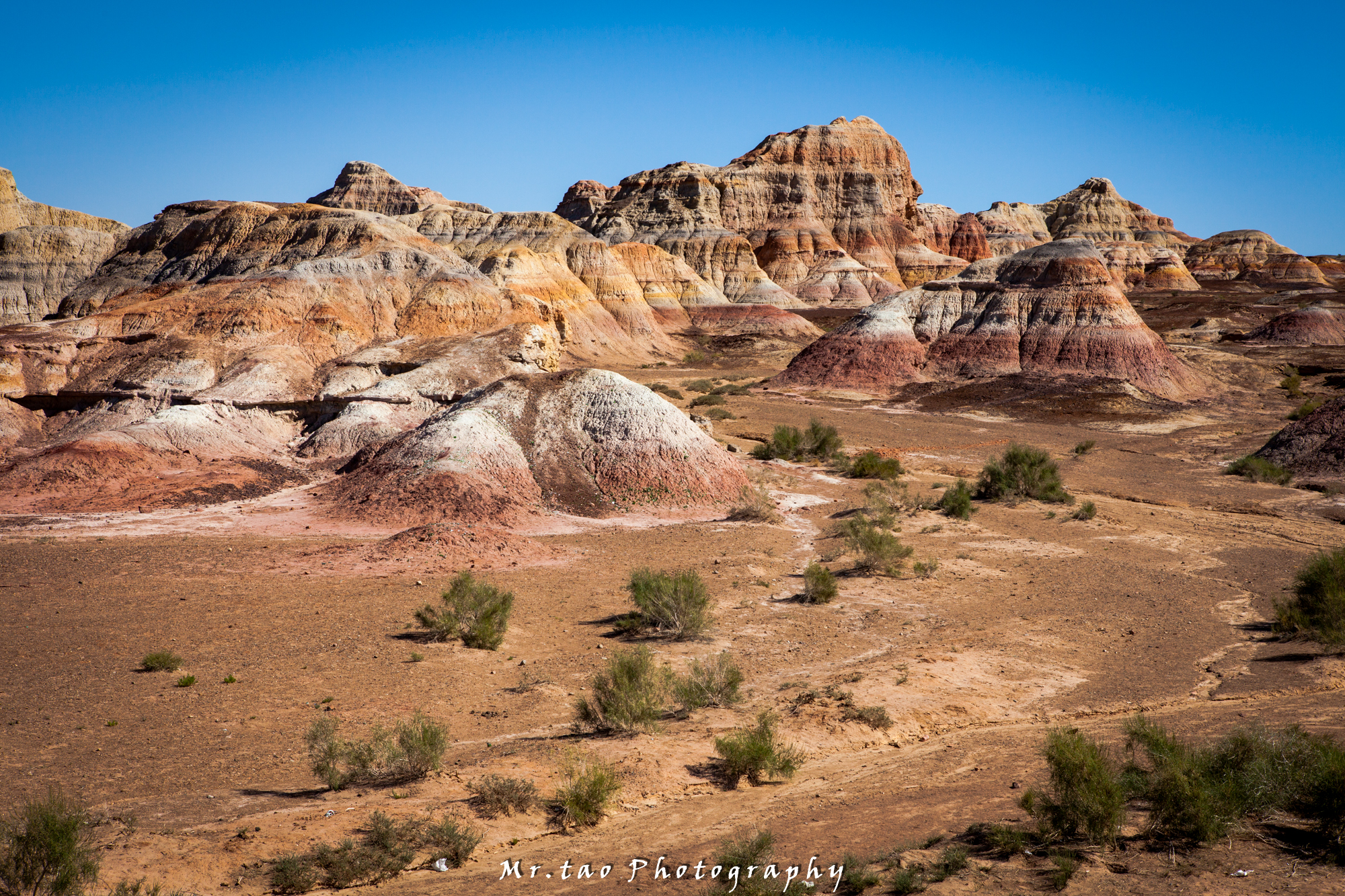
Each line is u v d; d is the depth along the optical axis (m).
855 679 16.84
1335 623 18.88
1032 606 23.08
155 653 18.67
